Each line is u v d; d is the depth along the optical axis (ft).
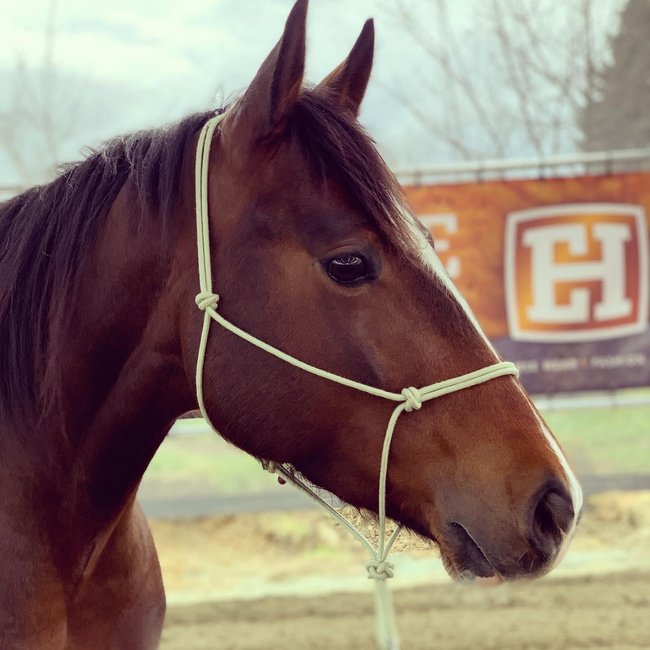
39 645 6.84
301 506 22.04
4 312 6.99
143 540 7.80
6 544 6.83
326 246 6.15
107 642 7.36
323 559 22.82
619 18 42.19
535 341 21.26
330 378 6.21
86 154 7.60
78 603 7.16
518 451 6.00
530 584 19.49
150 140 7.14
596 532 23.58
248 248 6.38
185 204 6.67
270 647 16.44
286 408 6.34
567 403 21.11
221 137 6.64
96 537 7.09
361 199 6.12
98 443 6.99
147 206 6.73
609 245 21.17
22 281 7.00
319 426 6.35
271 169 6.37
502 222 21.21
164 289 6.73
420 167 21.15
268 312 6.31
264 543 23.79
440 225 21.21
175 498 22.71
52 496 6.93
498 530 5.90
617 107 41.73
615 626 16.96
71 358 6.91
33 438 6.93
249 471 24.73
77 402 6.94
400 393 6.13
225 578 21.66
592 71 41.57
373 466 6.29
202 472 24.71
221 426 6.57
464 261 21.25
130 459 7.12
